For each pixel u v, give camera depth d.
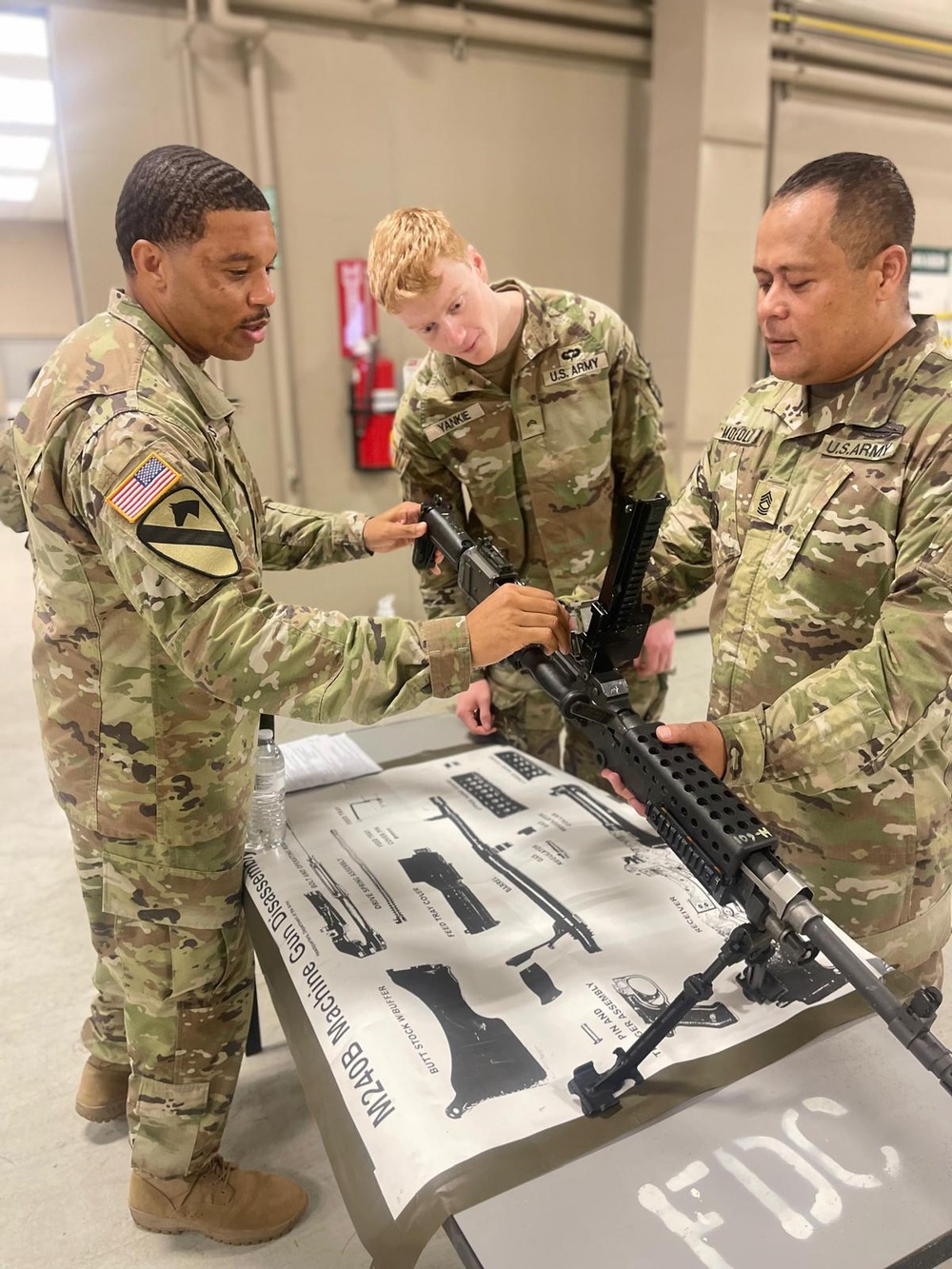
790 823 1.15
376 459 3.75
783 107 4.10
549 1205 0.69
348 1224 1.38
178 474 0.87
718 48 3.63
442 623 0.92
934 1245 0.66
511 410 1.60
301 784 1.46
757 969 0.89
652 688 1.87
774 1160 0.73
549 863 1.18
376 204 3.60
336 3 3.27
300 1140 1.54
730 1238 0.67
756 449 1.15
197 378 1.03
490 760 1.55
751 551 1.14
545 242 3.97
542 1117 0.77
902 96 4.32
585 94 3.87
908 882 1.12
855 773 0.90
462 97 3.64
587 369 1.58
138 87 3.14
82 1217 1.40
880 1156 0.73
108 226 3.21
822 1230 0.67
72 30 3.03
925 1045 0.60
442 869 1.18
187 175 0.93
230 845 1.16
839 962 0.65
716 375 4.05
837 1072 0.82
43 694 1.11
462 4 3.49
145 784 1.08
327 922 1.06
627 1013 0.89
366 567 3.92
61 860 2.47
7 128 5.87
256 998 1.74
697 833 0.77
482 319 1.37
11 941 2.12
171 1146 1.25
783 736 0.88
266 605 0.90
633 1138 0.75
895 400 1.00
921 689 0.88
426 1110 0.78
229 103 3.28
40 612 1.09
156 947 1.15
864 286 0.95
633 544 0.87
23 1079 1.70
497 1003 0.91
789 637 1.10
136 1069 1.22
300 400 3.65
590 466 1.65
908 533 0.96
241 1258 1.33
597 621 0.93
